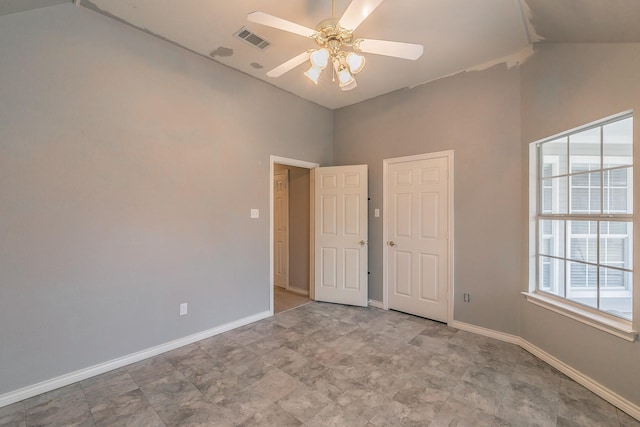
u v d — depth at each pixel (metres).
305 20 2.41
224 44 2.79
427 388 2.16
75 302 2.26
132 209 2.55
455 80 3.28
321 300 4.25
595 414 1.88
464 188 3.23
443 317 3.41
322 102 4.21
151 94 2.65
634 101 1.86
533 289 2.77
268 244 3.64
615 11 1.71
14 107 2.01
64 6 2.20
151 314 2.66
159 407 1.95
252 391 2.12
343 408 1.94
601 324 2.05
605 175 2.17
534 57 2.68
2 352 1.98
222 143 3.18
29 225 2.07
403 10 2.24
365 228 4.00
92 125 2.33
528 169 2.76
